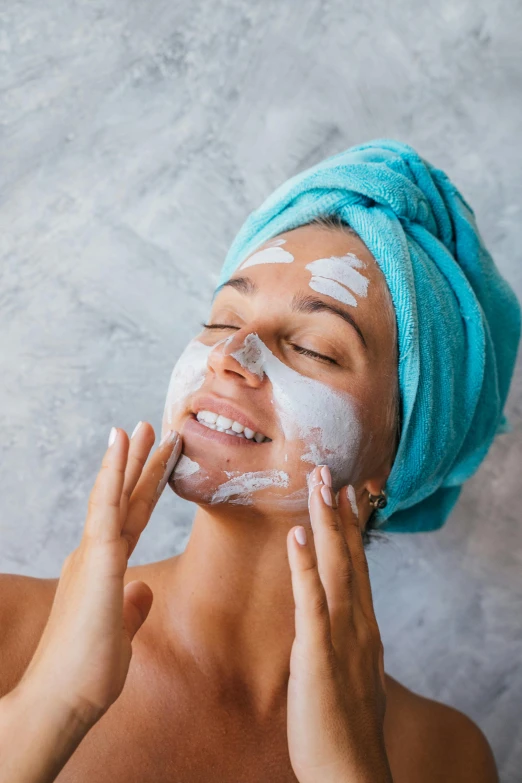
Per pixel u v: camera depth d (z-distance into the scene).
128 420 1.36
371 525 1.08
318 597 0.73
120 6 1.35
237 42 1.37
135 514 0.75
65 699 0.66
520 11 1.39
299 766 0.75
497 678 1.39
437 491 1.22
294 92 1.38
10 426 1.35
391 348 0.94
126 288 1.36
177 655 0.94
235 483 0.82
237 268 0.99
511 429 1.38
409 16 1.39
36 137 1.34
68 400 1.36
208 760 0.89
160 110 1.37
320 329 0.89
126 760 0.86
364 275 0.93
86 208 1.35
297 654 0.74
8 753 0.64
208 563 0.93
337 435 0.86
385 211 0.99
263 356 0.85
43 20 1.34
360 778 0.74
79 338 1.36
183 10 1.36
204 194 1.37
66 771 0.85
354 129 1.39
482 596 1.41
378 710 0.80
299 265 0.92
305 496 0.85
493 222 1.40
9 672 0.88
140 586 0.77
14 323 1.34
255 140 1.38
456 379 1.03
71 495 1.36
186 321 1.37
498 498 1.41
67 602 0.69
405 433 0.96
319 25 1.38
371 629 0.81
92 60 1.35
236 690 0.94
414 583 1.40
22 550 1.36
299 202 1.03
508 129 1.40
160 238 1.37
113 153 1.36
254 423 0.83
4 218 1.34
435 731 1.14
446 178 1.12
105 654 0.67
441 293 1.01
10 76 1.33
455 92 1.40
